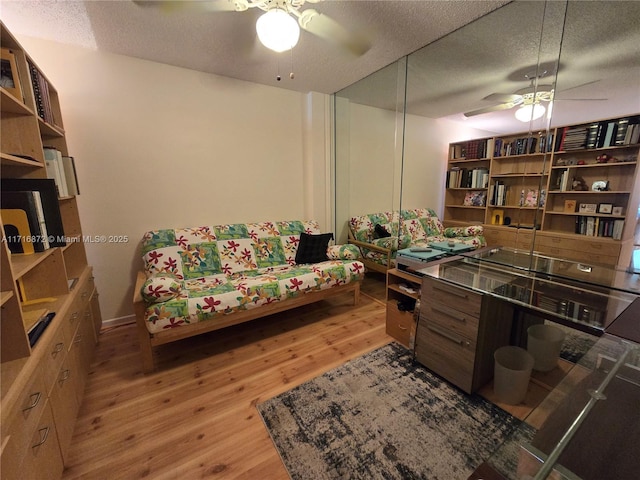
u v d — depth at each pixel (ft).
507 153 6.32
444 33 6.14
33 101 4.77
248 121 9.47
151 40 6.53
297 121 10.53
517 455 2.79
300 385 5.64
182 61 7.72
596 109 4.77
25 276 4.80
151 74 7.76
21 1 5.01
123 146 7.68
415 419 4.77
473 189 7.16
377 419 4.77
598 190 4.83
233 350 6.93
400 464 3.99
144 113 7.81
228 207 9.54
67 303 4.80
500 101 6.32
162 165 8.27
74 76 6.91
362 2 5.08
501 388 5.16
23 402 2.90
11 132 4.72
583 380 3.54
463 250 7.43
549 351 5.78
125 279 8.19
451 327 5.44
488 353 5.39
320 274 8.13
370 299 10.02
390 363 6.33
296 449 4.24
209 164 8.98
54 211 4.92
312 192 10.98
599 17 4.66
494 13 5.44
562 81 5.21
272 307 7.46
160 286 5.93
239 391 5.49
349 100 10.41
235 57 7.43
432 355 5.90
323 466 3.97
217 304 6.50
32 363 3.23
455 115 7.36
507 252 6.44
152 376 5.96
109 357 6.61
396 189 9.39
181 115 8.33
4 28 4.03
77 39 6.50
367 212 10.62
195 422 4.75
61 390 4.07
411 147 8.66
